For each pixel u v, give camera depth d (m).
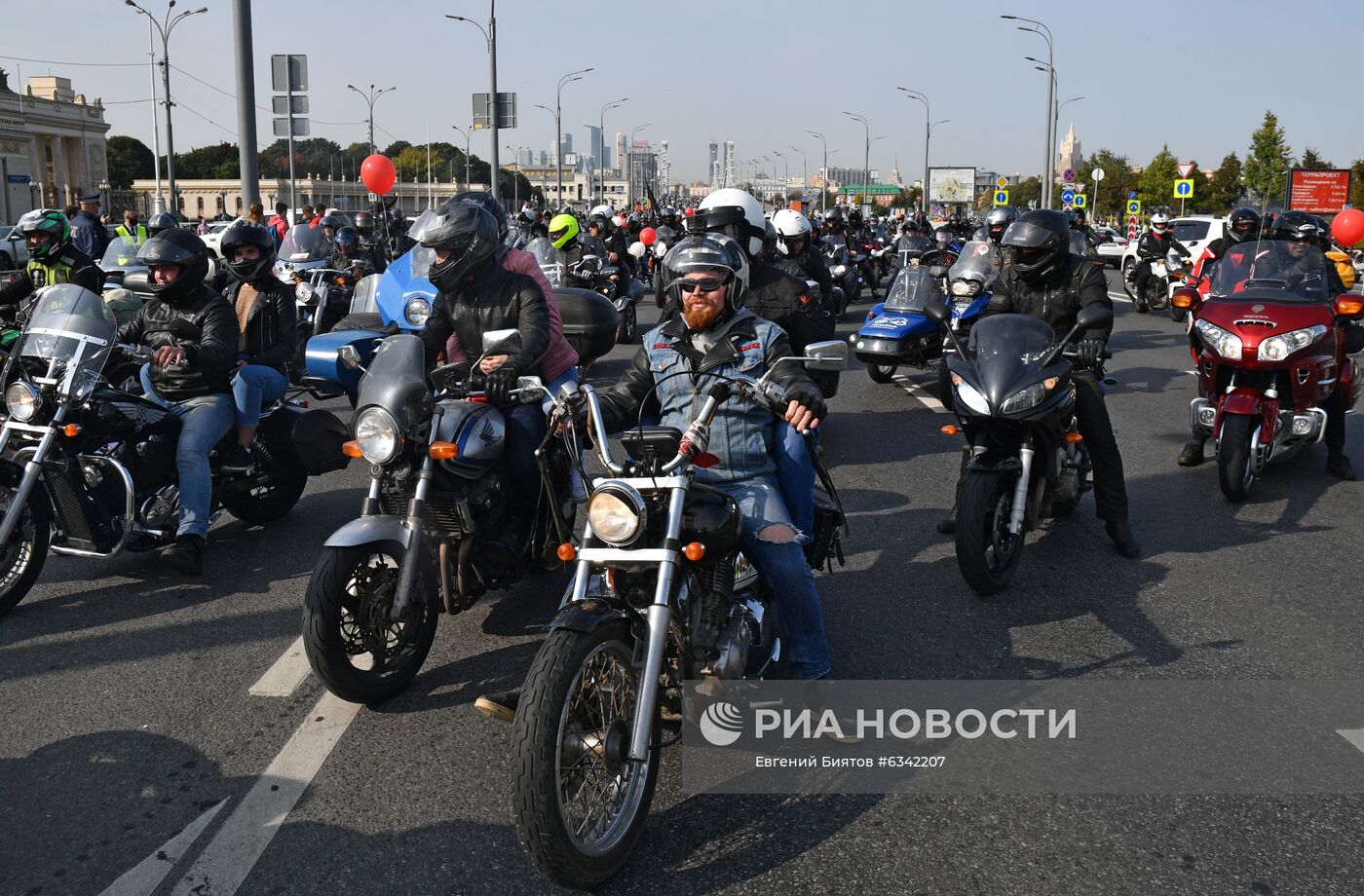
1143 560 6.05
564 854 2.97
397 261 9.11
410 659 4.39
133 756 3.91
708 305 3.81
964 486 5.64
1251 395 7.19
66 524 5.46
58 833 3.43
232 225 6.51
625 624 3.29
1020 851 3.30
